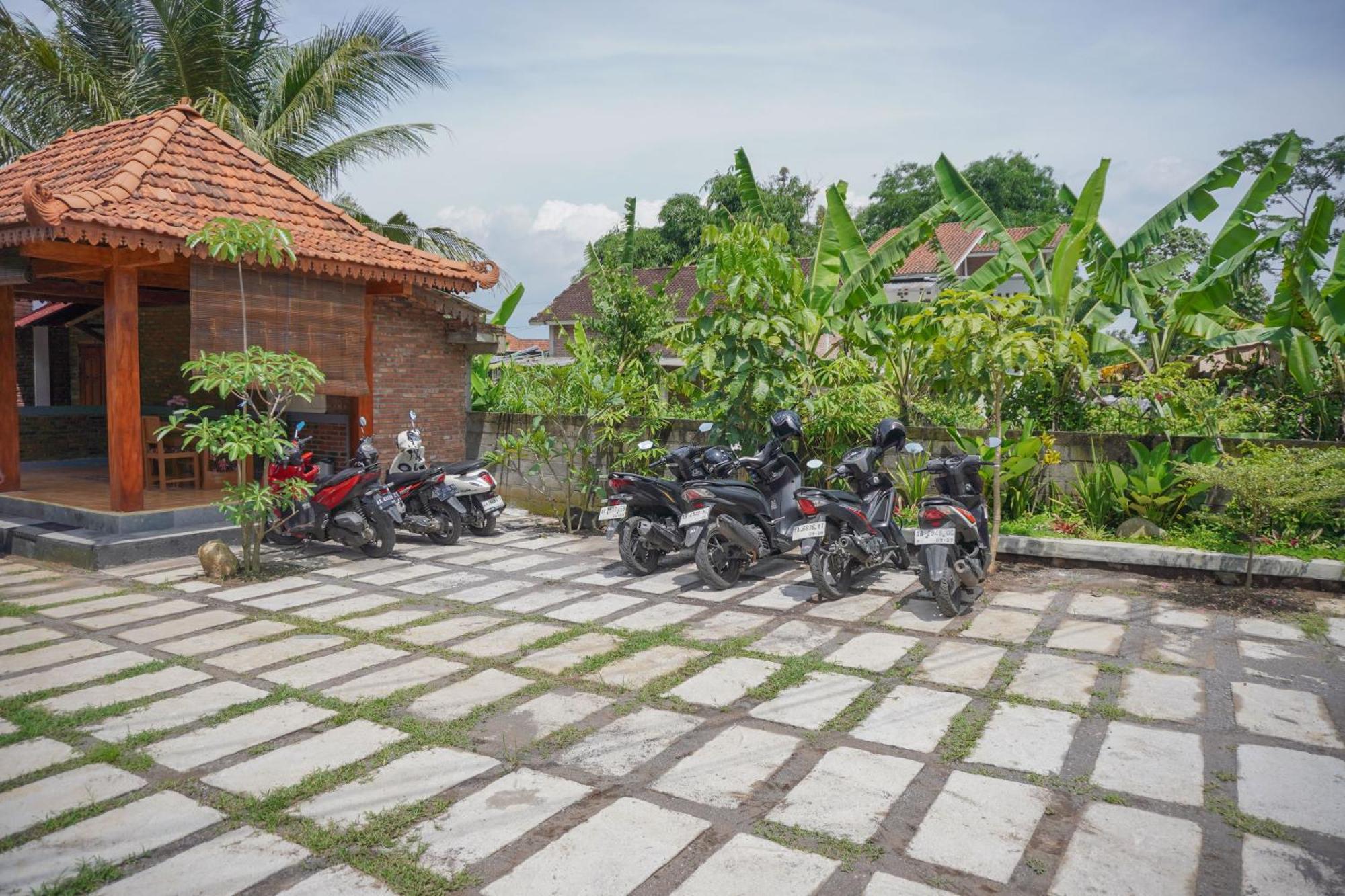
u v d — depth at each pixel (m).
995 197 35.44
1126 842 3.08
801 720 4.14
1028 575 6.83
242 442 6.68
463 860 2.98
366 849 3.04
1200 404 7.85
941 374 8.19
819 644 5.27
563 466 9.94
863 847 3.04
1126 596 6.24
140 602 6.32
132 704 4.37
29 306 14.15
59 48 13.98
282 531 8.15
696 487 6.54
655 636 5.43
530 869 2.92
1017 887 2.82
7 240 7.11
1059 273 8.59
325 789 3.49
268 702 4.38
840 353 9.23
